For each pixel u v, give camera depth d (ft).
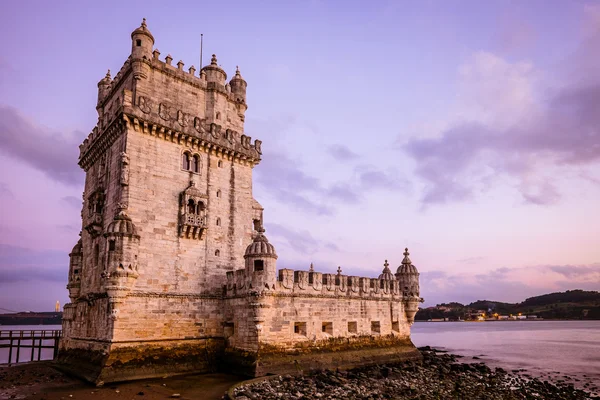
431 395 118.21
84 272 149.48
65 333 156.15
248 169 157.58
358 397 107.55
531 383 151.43
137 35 137.80
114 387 107.65
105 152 144.87
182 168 138.92
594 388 151.94
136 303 120.37
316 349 139.23
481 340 434.71
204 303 135.74
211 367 131.13
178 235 133.49
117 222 118.83
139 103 129.59
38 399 96.99
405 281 183.73
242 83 165.68
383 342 165.07
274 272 130.00
